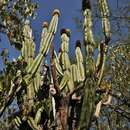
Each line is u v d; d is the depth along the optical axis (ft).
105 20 22.84
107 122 32.94
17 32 20.16
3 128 22.77
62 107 23.93
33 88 25.44
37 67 23.52
